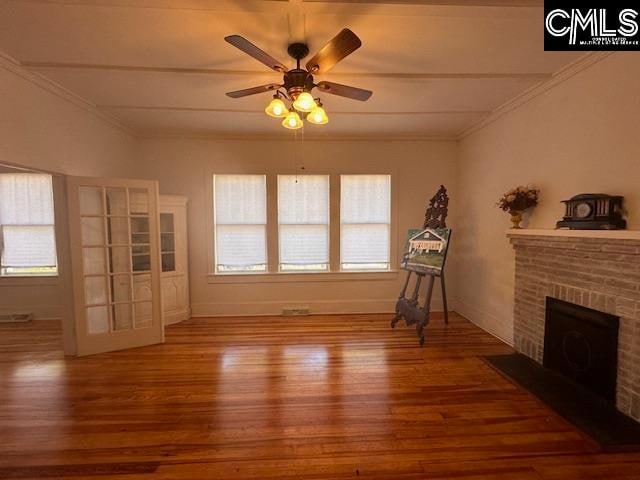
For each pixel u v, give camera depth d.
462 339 3.69
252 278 4.62
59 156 3.00
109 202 3.44
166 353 3.34
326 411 2.32
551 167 2.87
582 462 1.83
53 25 2.02
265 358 3.21
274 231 4.60
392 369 2.96
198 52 2.37
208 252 4.55
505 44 2.27
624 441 1.93
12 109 2.48
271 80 2.83
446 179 4.67
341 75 2.74
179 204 4.30
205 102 3.32
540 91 2.96
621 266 2.15
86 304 3.30
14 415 2.29
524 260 3.12
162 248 4.21
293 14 1.92
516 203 3.01
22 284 4.47
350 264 4.72
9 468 1.80
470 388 2.63
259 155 4.52
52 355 3.30
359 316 4.59
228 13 1.91
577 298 2.51
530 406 2.37
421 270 3.81
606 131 2.32
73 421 2.22
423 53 2.39
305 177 4.61
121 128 4.03
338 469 1.79
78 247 3.22
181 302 4.39
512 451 1.92
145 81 2.83
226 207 4.57
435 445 1.98
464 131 4.37
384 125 4.14
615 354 2.22
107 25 2.03
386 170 4.62
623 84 2.19
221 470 1.79
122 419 2.24
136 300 3.55
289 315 4.63
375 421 2.21
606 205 2.22
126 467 1.81
